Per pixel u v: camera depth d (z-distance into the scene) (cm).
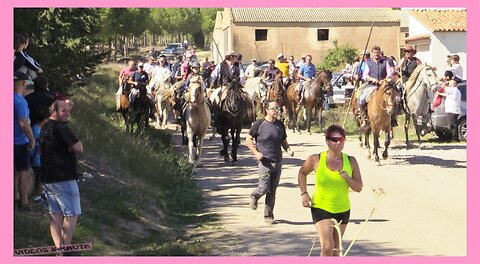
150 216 1277
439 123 2311
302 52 5391
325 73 2580
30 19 1393
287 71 2997
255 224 1261
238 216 1326
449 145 2255
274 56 5369
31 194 1150
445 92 2302
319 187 897
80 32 1645
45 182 942
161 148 1905
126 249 1075
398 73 2120
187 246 1088
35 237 1012
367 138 1989
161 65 2752
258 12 5422
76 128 1617
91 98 2581
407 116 2178
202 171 1794
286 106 2745
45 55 1455
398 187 1578
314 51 5403
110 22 4353
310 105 2605
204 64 2469
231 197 1495
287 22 5356
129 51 7638
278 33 5359
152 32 7194
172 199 1423
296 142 2364
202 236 1178
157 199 1380
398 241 1127
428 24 4228
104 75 3706
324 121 2889
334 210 893
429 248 1080
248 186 1605
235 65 1955
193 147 1833
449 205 1394
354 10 5484
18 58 1135
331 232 890
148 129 2194
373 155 2022
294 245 1109
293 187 1588
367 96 1936
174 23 7156
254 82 2580
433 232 1184
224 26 5678
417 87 2097
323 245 889
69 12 1593
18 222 1025
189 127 1816
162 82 2708
